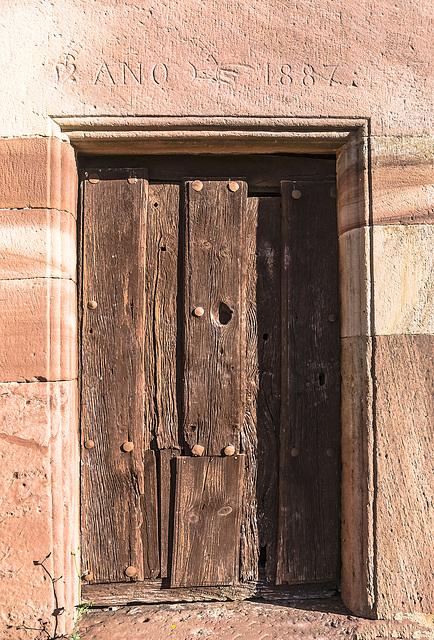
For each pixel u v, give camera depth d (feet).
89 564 7.04
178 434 7.20
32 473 6.45
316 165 7.50
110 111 6.59
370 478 6.59
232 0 6.70
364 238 6.72
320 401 7.30
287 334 7.27
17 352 6.47
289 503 7.20
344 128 6.82
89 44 6.60
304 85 6.72
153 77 6.64
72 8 6.61
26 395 6.47
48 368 6.48
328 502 7.26
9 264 6.49
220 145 7.03
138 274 7.14
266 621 6.59
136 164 7.33
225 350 7.18
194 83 6.65
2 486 6.43
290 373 7.27
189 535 7.12
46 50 6.57
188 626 6.50
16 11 6.59
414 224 6.70
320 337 7.32
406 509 6.59
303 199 7.35
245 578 7.21
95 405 7.09
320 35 6.73
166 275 7.25
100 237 7.15
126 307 7.13
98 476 7.07
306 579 7.20
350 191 6.90
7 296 6.48
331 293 7.36
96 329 7.12
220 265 7.20
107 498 7.07
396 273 6.68
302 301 7.32
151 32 6.64
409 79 6.79
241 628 6.44
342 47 6.75
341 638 6.25
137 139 6.80
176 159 7.39
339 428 7.30
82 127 6.66
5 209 6.52
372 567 6.57
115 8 6.63
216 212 7.23
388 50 6.79
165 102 6.62
